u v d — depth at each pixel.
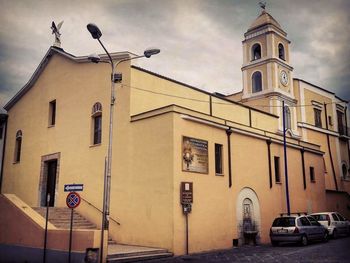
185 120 17.22
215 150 18.92
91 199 19.86
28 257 14.37
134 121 18.33
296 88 34.16
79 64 22.97
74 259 12.73
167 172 16.28
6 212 16.11
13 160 28.23
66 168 22.20
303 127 33.22
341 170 37.06
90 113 21.25
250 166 20.97
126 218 17.69
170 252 15.38
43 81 26.47
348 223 23.61
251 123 26.17
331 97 38.38
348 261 12.53
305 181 25.80
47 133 24.72
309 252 15.29
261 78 32.16
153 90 19.84
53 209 19.64
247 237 19.53
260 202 21.16
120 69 19.53
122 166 18.48
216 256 15.03
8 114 30.53
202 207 17.19
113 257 13.48
